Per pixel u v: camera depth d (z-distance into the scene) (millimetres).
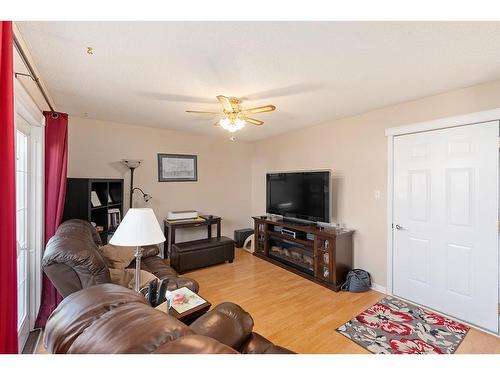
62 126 2332
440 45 1558
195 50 1643
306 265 3424
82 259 1479
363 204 3080
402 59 1741
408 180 2635
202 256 3561
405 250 2672
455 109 2295
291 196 3709
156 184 4062
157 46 1589
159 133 4074
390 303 2609
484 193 2139
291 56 1712
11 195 897
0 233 856
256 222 4281
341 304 2592
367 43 1542
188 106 2828
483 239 2145
